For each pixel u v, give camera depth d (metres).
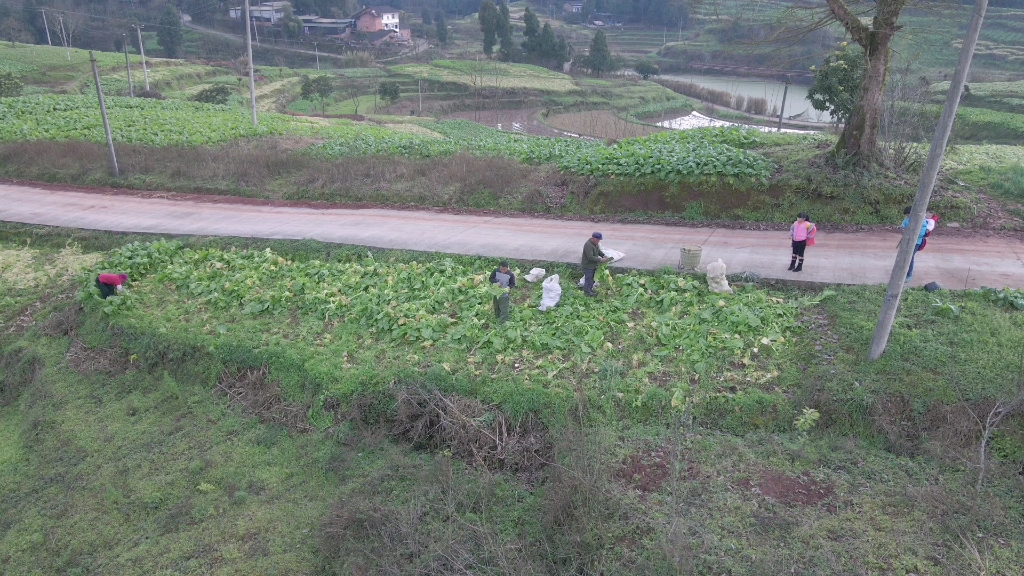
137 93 53.28
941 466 9.59
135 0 108.25
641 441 10.30
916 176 17.70
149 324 14.52
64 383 13.80
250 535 9.81
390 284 15.16
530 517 9.38
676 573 7.80
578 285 14.55
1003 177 18.48
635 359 11.84
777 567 7.74
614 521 8.67
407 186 22.14
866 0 17.20
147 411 12.84
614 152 20.67
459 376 11.73
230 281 15.84
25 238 20.16
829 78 26.66
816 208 17.42
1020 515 8.56
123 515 10.40
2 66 61.28
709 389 11.08
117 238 19.39
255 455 11.41
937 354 10.87
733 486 9.30
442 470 10.20
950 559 7.91
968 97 42.91
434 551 8.54
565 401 11.02
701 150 19.52
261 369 12.94
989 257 14.49
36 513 10.66
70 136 30.23
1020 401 9.38
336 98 71.56
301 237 18.47
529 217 19.59
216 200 22.86
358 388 11.85
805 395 10.77
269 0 118.12
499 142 28.84
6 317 16.45
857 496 9.05
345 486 10.48
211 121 35.00
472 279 14.98
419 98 66.50
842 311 12.43
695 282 13.93
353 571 8.65
